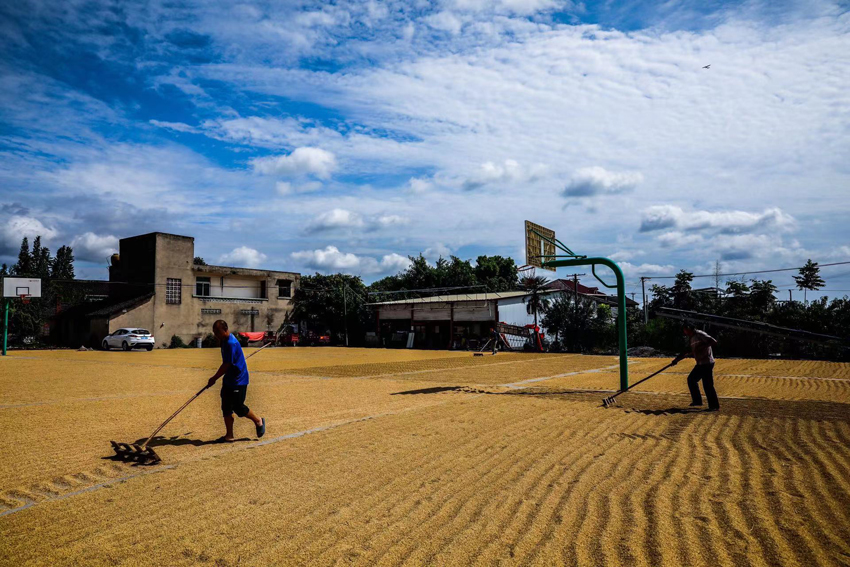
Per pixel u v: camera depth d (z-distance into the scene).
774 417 8.66
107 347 37.75
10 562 3.47
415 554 3.54
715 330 29.64
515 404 10.43
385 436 7.37
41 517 4.31
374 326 52.88
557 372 18.50
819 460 5.82
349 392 12.66
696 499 4.57
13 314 38.97
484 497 4.71
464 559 3.46
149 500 4.72
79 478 5.42
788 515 4.16
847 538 3.71
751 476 5.24
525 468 5.65
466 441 7.03
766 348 28.03
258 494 4.87
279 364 24.05
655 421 8.39
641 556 3.46
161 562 3.47
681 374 17.36
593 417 8.83
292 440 7.14
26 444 6.99
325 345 50.75
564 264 13.48
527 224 15.40
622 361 12.52
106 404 10.73
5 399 11.52
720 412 9.24
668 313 29.98
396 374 18.02
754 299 30.62
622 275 12.70
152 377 17.05
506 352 35.47
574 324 36.34
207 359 27.39
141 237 43.34
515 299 42.59
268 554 3.58
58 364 23.42
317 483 5.20
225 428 8.05
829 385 13.80
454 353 34.81
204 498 4.76
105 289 50.59
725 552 3.51
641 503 4.48
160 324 41.75
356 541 3.78
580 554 3.51
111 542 3.80
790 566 3.29
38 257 64.38
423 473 5.51
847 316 26.47
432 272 58.88
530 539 3.77
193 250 44.34
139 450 6.08
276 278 50.19
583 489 4.89
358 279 55.78
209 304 45.09
